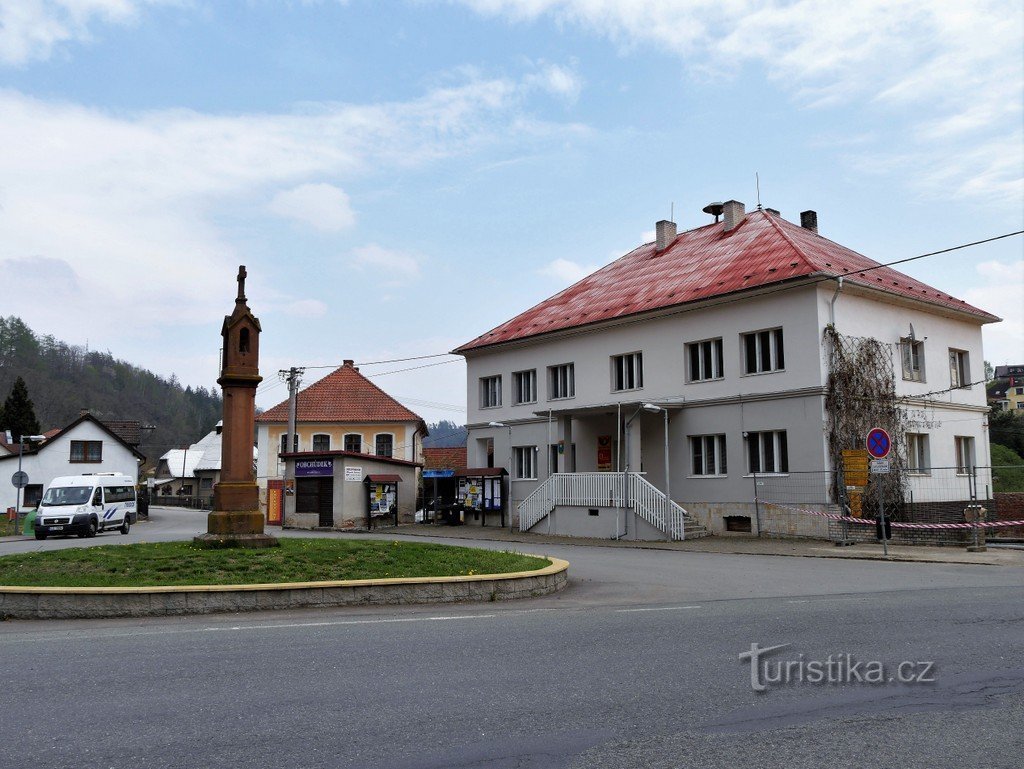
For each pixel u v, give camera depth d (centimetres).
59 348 11325
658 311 2884
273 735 544
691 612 1076
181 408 13612
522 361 3481
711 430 2738
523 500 3322
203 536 1523
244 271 1641
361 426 5250
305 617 1064
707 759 497
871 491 2448
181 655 801
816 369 2456
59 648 848
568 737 539
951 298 3036
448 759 498
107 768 483
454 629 952
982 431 3075
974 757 501
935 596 1188
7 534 3722
